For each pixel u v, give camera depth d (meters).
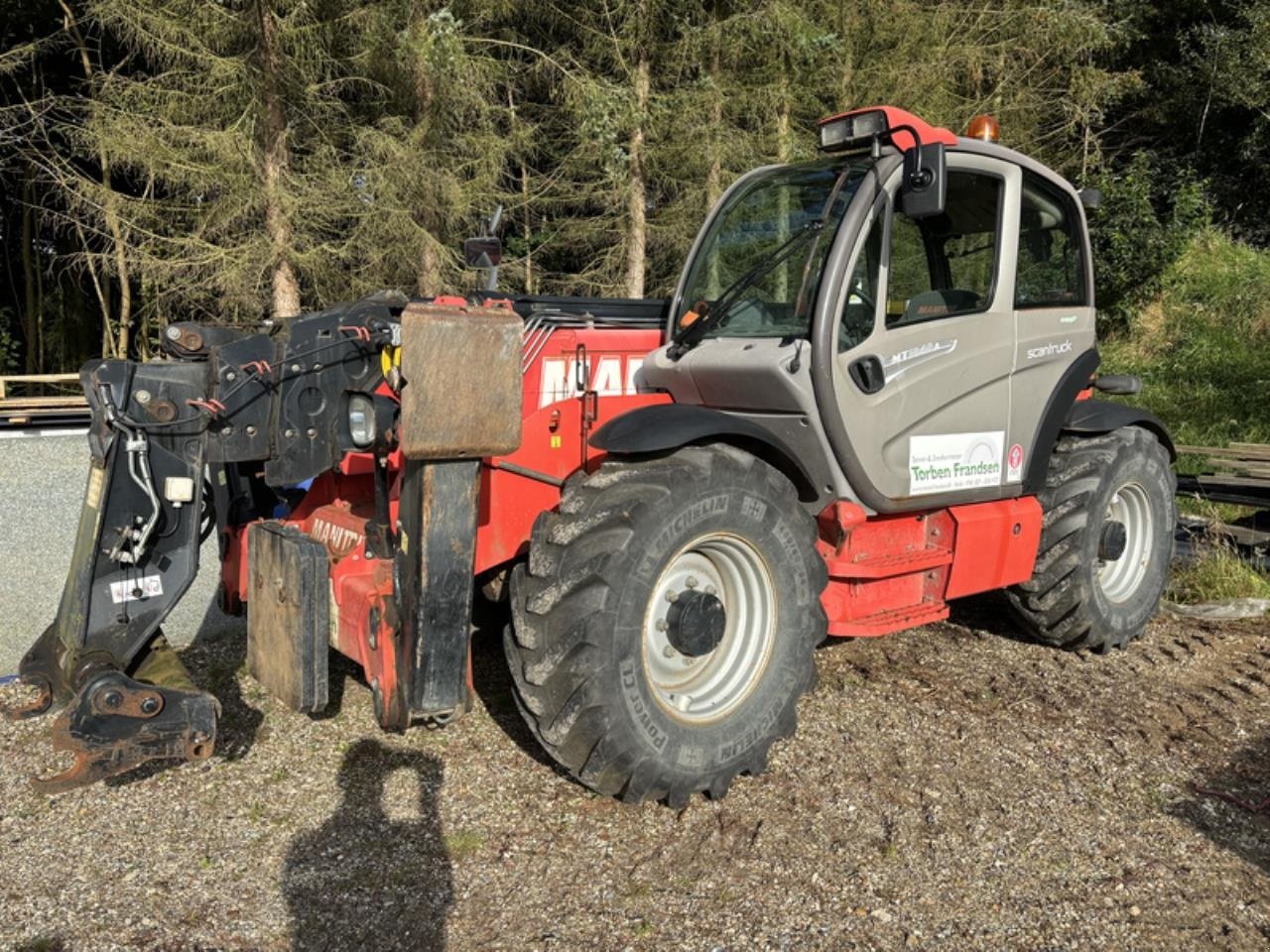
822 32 11.80
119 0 9.26
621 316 4.31
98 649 3.11
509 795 3.37
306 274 10.07
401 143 10.30
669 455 3.30
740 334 3.83
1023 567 4.49
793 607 3.47
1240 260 15.74
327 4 10.07
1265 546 6.42
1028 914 2.80
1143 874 3.02
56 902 2.77
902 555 4.07
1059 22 14.03
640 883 2.89
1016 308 4.25
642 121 11.69
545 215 13.30
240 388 3.19
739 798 3.38
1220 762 3.77
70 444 4.70
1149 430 5.09
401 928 2.68
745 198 4.03
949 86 13.73
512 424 3.02
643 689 3.12
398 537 3.08
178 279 9.87
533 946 2.61
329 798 3.34
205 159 9.70
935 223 3.93
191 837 3.11
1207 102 18.31
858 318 3.68
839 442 3.62
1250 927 2.78
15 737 3.79
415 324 2.82
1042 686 4.45
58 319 14.16
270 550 3.32
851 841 3.14
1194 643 5.12
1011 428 4.30
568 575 3.04
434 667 3.07
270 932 2.66
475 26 11.55
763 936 2.67
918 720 4.04
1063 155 16.33
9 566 4.55
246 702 4.09
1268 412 11.28
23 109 11.70
